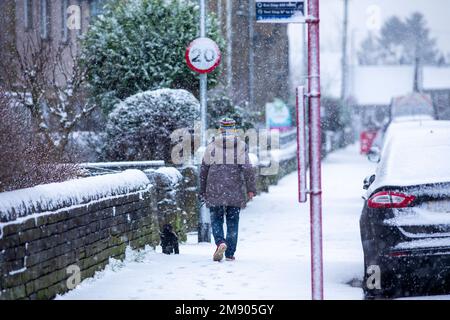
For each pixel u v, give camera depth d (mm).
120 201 16562
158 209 21156
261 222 26906
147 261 17203
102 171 22109
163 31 31656
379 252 14242
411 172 15000
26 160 14219
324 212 29047
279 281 15164
